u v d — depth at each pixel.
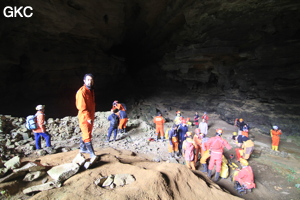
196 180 3.76
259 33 13.20
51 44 16.58
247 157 8.02
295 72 12.10
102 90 23.06
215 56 15.79
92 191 2.75
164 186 3.08
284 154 8.95
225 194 3.52
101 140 9.45
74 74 19.50
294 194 5.93
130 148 8.31
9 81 15.57
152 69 24.59
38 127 6.65
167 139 10.03
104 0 15.01
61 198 2.51
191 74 19.58
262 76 13.86
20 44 14.42
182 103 20.17
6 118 8.74
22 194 2.73
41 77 17.39
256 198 5.70
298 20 11.57
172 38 19.84
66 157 4.47
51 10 12.69
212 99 18.36
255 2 11.95
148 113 17.67
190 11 14.80
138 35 23.53
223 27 14.52
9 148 6.42
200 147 7.54
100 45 20.44
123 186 3.02
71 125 10.34
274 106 13.00
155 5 17.22
